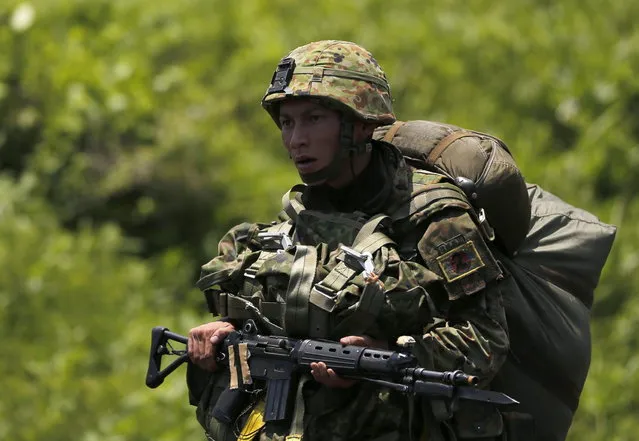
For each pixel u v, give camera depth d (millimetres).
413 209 10055
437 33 30781
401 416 9758
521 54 30703
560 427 11227
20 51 29219
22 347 23422
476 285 9867
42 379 22797
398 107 29484
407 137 11172
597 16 31594
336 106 9938
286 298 9820
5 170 28984
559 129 29938
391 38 30547
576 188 27703
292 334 9883
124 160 28641
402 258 10023
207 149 28781
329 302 9688
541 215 11859
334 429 9797
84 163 28516
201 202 28594
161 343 10914
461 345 9773
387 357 9305
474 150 10875
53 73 28984
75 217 28516
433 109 29422
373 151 10398
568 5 32000
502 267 10852
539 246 11570
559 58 30750
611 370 23094
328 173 10102
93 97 28969
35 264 25172
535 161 28234
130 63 29391
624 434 22078
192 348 10453
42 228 26797
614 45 30703
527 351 10992
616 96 29531
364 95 10016
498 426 10008
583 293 11609
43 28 29828
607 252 11727
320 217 10188
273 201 28031
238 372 10078
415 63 30172
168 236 28547
